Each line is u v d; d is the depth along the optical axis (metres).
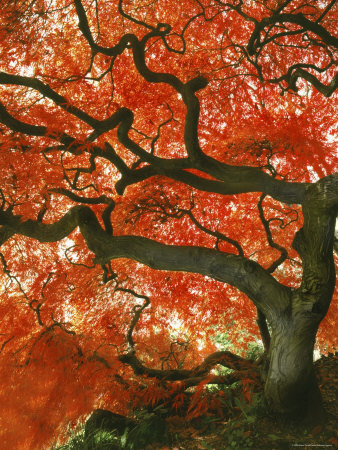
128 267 7.04
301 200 4.81
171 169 5.64
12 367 5.65
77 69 6.48
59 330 5.84
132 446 5.22
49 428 5.52
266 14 7.37
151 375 6.05
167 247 5.15
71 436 5.91
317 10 7.15
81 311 6.98
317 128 7.10
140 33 7.15
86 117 5.23
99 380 5.65
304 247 4.87
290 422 5.07
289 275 7.64
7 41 6.12
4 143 5.41
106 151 5.65
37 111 5.82
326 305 4.80
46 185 5.59
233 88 7.47
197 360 7.44
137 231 7.16
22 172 5.64
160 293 7.16
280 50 7.57
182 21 7.24
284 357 4.88
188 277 7.05
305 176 7.40
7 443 5.41
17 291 6.88
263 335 5.89
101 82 6.96
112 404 6.10
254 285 4.96
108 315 7.00
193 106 5.21
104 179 7.21
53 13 6.33
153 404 5.83
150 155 5.59
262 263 7.64
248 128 7.02
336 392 5.64
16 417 5.45
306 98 7.40
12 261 6.99
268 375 5.09
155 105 7.13
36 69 6.50
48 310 6.62
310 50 7.50
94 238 5.32
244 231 7.41
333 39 5.74
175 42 7.29
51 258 7.09
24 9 6.05
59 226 5.47
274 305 4.90
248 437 4.96
